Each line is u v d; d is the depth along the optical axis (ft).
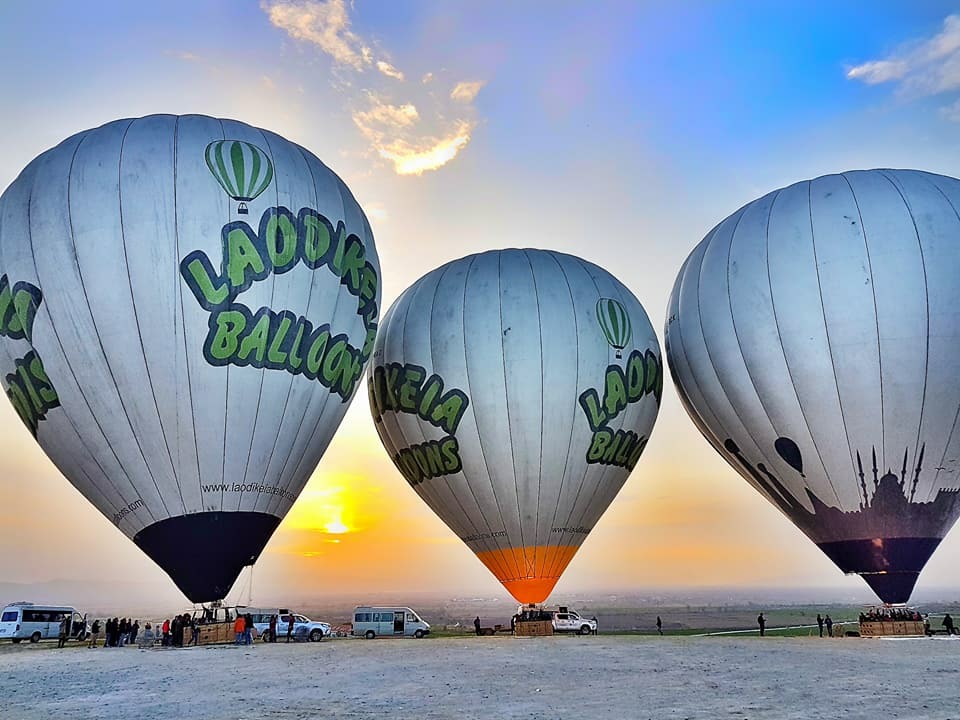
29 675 58.65
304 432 76.13
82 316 68.64
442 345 91.56
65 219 69.62
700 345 88.17
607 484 92.32
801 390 80.07
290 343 73.20
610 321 92.94
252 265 71.46
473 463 89.66
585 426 89.10
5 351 71.87
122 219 69.26
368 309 83.25
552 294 91.40
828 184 84.33
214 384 69.67
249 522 72.13
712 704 40.45
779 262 81.82
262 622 103.71
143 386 68.74
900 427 77.20
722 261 86.74
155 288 68.69
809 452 80.89
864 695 42.96
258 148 76.07
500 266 94.22
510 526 90.07
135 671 59.52
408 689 47.32
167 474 70.03
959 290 76.79
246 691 47.62
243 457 71.56
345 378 80.02
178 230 69.92
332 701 43.19
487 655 67.51
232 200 72.23
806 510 83.41
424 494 96.07
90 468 71.72
